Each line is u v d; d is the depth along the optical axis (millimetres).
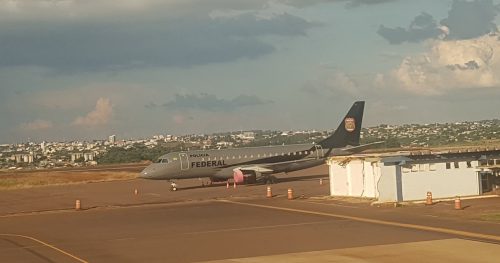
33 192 84062
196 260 27484
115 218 47406
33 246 33625
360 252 27656
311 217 42156
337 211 45125
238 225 39719
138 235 36906
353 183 55188
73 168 172500
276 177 91250
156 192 74688
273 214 45094
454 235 31406
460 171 51219
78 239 36031
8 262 28516
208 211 49500
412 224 36219
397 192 49250
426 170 50188
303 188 70438
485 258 25172
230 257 27906
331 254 27484
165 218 45781
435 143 181625
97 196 72062
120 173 125000
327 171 103938
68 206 60281
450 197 50469
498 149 53469
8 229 42625
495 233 31547
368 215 41812
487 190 52375
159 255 29219
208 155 79750
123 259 28438
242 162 81375
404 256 26203
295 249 29328
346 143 88562
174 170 77375
